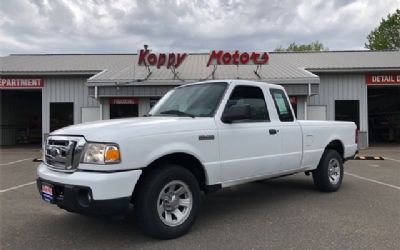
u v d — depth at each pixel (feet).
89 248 15.24
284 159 21.67
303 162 23.27
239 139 19.01
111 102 67.82
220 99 18.89
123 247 15.30
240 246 15.25
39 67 76.48
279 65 76.79
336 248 14.93
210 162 17.66
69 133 15.79
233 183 18.97
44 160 17.20
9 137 90.38
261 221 18.79
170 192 16.30
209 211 20.89
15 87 73.72
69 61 84.94
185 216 16.65
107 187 14.28
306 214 20.03
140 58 69.05
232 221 18.84
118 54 95.71
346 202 22.80
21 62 82.53
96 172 14.56
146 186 15.55
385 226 17.78
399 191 26.37
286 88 64.03
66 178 14.83
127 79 65.36
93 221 19.08
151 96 65.67
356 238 16.08
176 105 19.94
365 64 72.69
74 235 16.89
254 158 19.72
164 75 68.74
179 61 68.54
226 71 71.15
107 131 15.05
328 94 71.87
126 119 17.79
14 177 34.94
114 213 14.58
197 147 17.15
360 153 58.54
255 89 20.90
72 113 76.23
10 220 19.42
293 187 27.81
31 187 29.45
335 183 26.09
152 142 15.61
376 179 32.01
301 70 69.67
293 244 15.42
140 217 15.62
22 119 96.78
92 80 65.05
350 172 36.68
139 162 15.14
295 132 22.54
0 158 53.36
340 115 72.18
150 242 15.81
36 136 99.66
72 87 74.23
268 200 23.53
